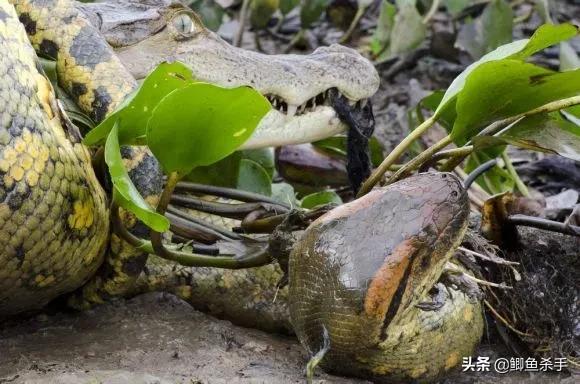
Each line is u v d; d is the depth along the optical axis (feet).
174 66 10.87
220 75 14.96
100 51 13.37
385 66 27.27
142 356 11.80
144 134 11.47
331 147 18.72
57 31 13.38
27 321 12.87
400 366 12.28
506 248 14.07
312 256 11.36
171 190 11.44
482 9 28.17
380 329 11.31
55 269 11.86
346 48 16.08
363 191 13.55
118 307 13.30
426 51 27.84
